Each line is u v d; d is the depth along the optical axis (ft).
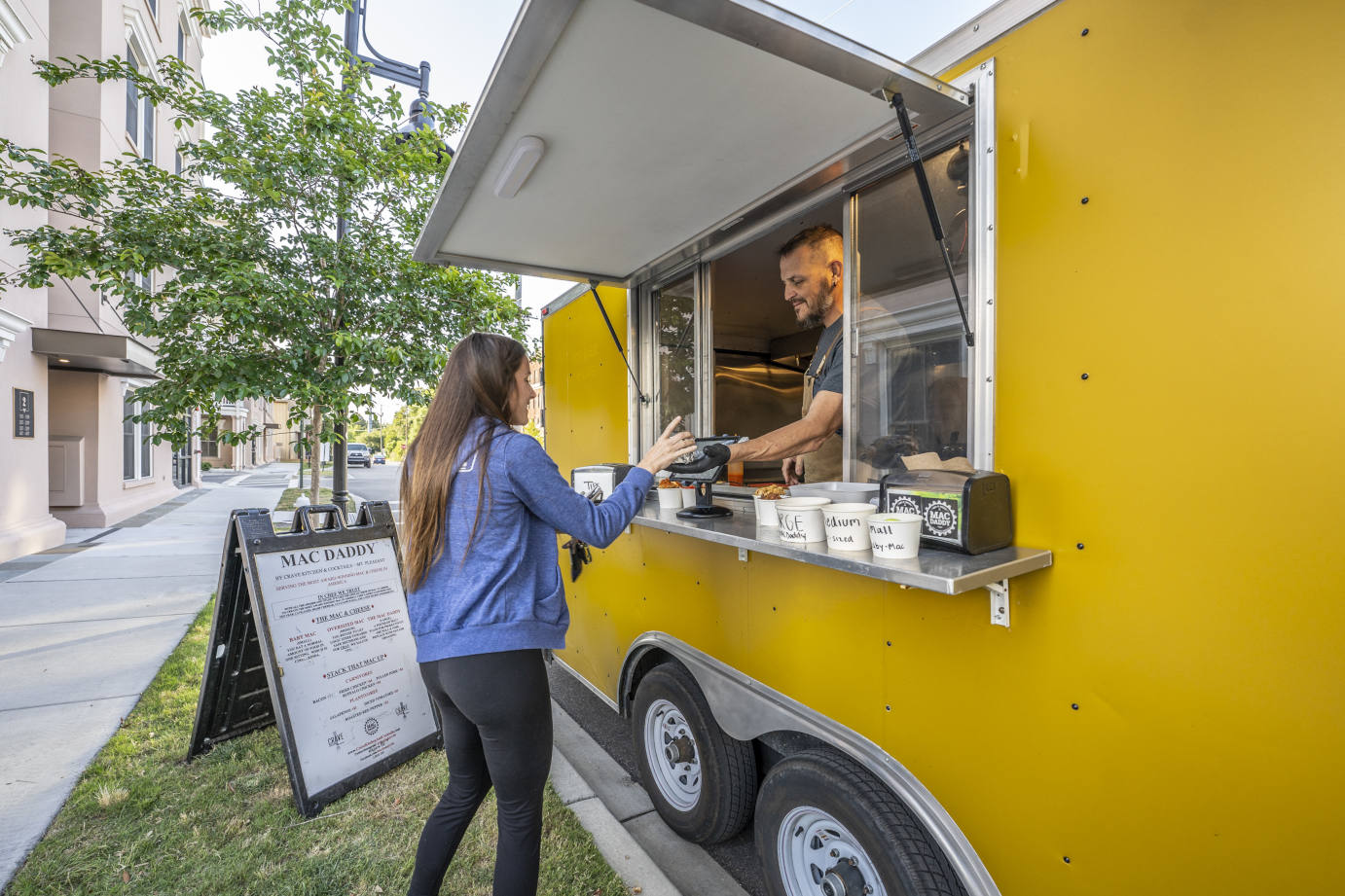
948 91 4.25
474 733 4.88
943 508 3.90
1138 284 3.41
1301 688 2.86
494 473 4.42
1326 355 2.77
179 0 41.11
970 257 4.35
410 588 4.65
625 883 5.98
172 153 38.75
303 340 15.67
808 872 5.23
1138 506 3.41
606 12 3.51
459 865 6.26
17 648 12.59
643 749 7.32
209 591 17.21
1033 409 3.92
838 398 6.57
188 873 6.07
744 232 7.03
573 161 5.46
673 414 8.64
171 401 14.60
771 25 3.59
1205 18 3.15
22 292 22.75
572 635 10.26
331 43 15.80
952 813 4.31
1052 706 3.77
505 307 18.37
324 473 87.92
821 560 4.07
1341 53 2.73
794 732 5.65
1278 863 2.94
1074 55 3.70
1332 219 2.76
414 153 16.55
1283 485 2.90
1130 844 3.45
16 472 22.68
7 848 6.43
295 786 6.94
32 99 21.36
